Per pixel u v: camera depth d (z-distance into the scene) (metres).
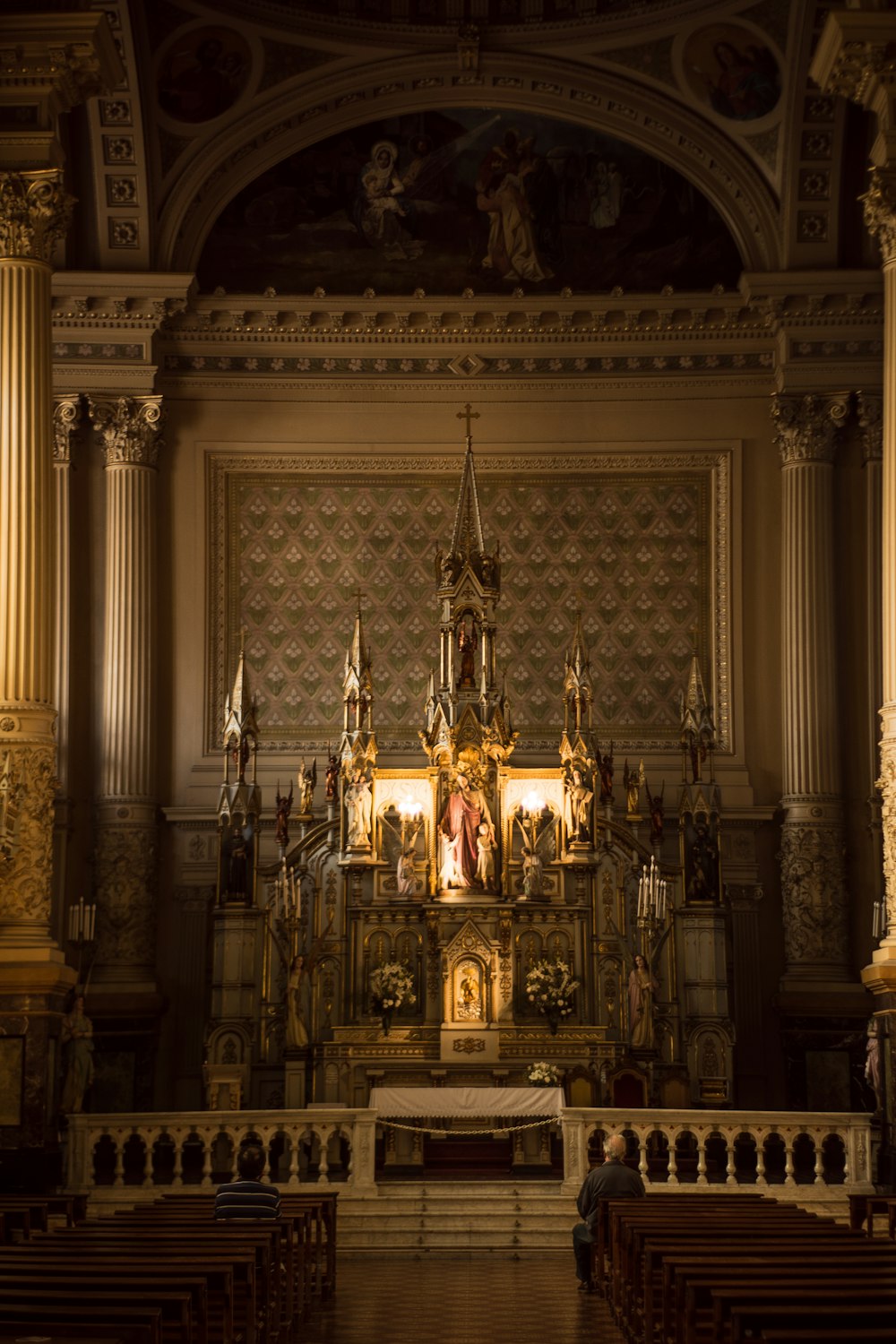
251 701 26.33
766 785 27.94
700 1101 24.64
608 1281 14.99
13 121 20.00
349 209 29.06
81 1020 22.22
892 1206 13.70
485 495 28.94
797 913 26.86
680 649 28.52
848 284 27.73
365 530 28.84
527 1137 22.64
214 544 28.58
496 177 29.09
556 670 28.50
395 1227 18.95
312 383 28.84
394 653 28.52
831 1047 26.31
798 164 27.95
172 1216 13.83
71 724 27.11
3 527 19.62
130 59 26.83
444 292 28.94
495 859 25.22
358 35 28.05
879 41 19.58
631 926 25.55
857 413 28.08
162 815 27.55
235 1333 11.47
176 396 28.70
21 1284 8.70
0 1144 18.42
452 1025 24.17
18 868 19.06
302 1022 24.48
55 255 27.58
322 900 25.72
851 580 27.95
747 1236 11.78
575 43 28.25
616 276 28.94
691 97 28.41
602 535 28.81
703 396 28.83
